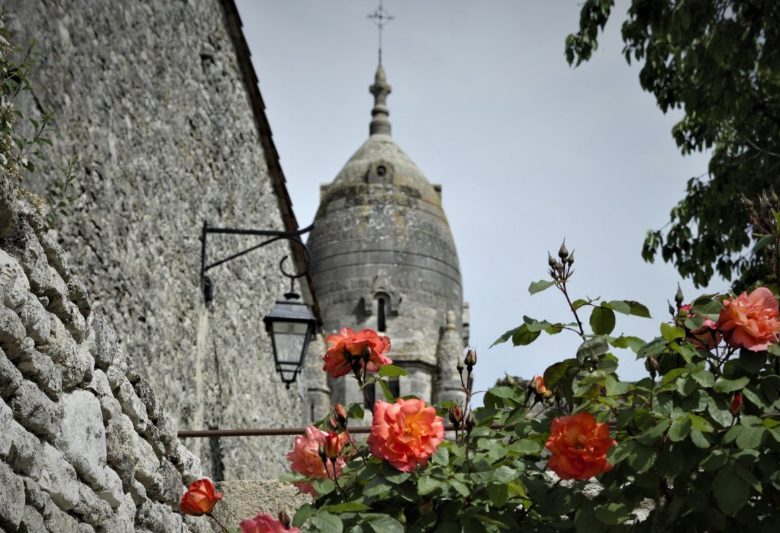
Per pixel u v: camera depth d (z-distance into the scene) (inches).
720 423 135.4
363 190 1668.3
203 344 413.7
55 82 268.7
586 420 133.0
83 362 169.5
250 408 507.5
